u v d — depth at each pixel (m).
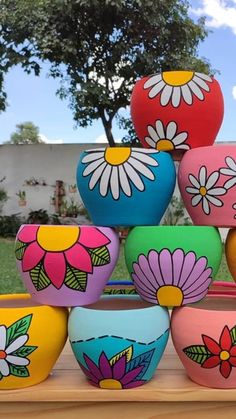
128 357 1.20
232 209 1.28
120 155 1.28
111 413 1.22
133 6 6.64
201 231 1.25
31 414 1.22
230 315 1.21
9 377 1.21
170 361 1.43
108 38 6.97
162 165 1.30
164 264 1.23
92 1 6.46
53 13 6.66
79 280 1.24
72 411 1.22
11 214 7.79
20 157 7.74
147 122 1.37
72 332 1.24
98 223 1.32
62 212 7.71
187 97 1.33
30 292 1.29
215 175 1.27
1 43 7.18
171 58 6.85
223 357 1.20
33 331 1.21
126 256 1.31
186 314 1.25
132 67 6.99
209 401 1.22
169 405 1.22
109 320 1.20
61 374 1.33
